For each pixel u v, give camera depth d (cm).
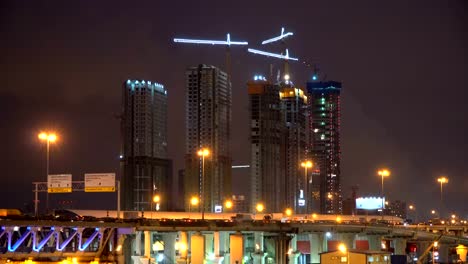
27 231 14500
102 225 16288
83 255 15788
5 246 14450
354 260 19425
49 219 15400
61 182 17112
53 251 15712
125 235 17638
